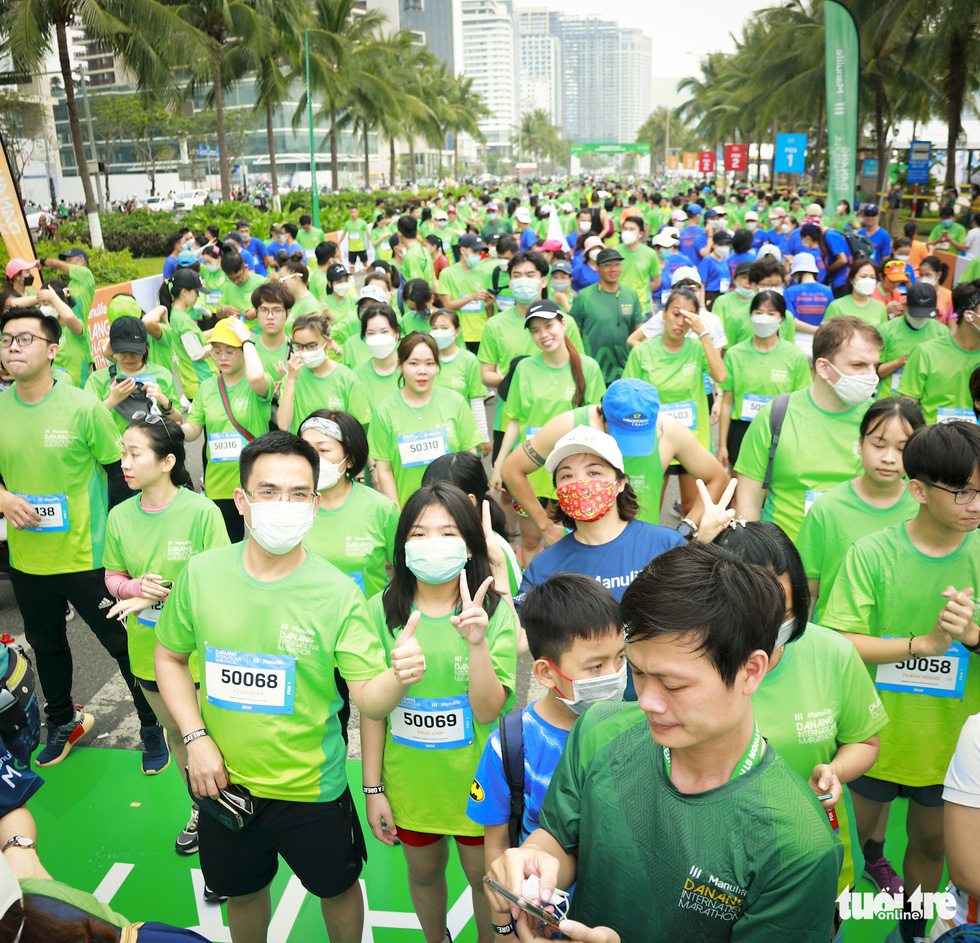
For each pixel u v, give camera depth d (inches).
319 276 407.8
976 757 80.0
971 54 1163.3
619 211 957.8
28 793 91.0
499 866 70.6
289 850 110.9
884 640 115.3
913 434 111.2
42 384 173.0
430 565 109.7
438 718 113.3
